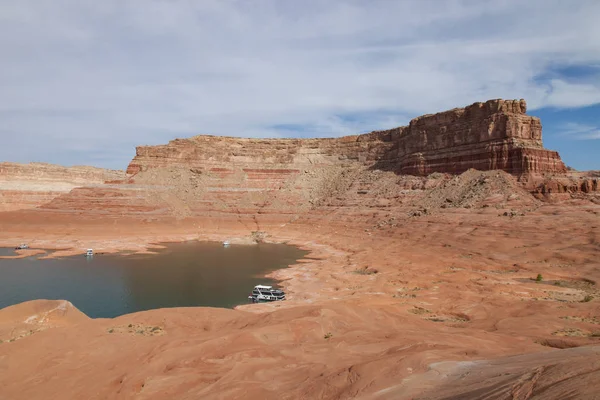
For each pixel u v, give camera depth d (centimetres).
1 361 2077
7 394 1811
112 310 3988
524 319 2755
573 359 1074
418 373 1443
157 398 1609
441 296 3781
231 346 2073
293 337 2209
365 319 2638
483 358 1608
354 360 1784
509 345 2012
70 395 1783
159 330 2547
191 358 1966
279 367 1792
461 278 4494
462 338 2131
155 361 1962
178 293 4609
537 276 4369
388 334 2241
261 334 2205
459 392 1148
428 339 2073
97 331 2491
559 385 882
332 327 2383
